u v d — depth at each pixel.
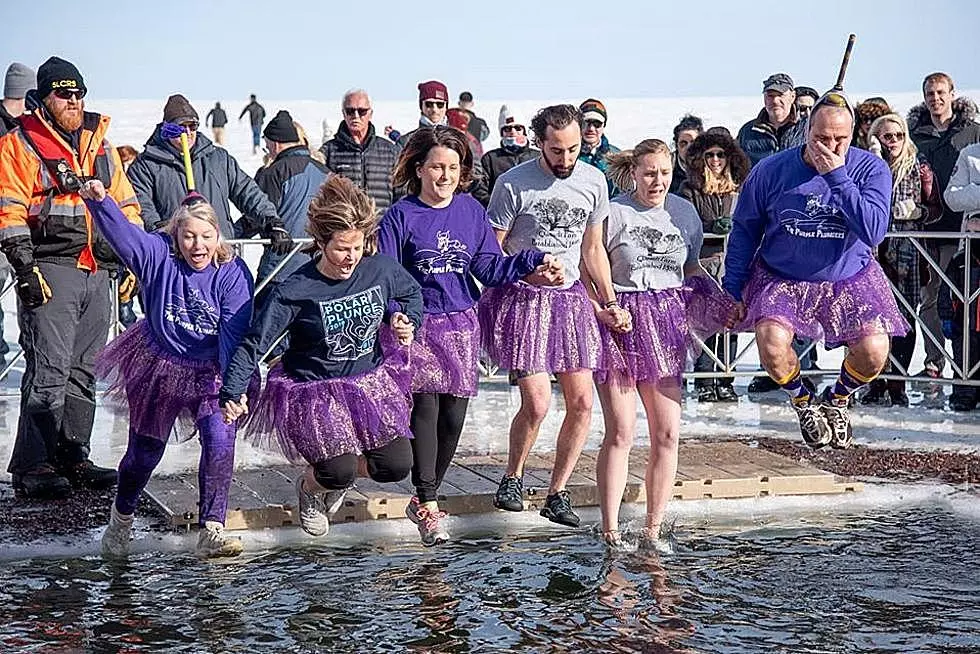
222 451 5.04
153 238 5.02
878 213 5.00
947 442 7.24
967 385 8.12
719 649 4.08
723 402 8.60
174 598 4.57
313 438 4.89
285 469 6.24
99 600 4.54
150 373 5.00
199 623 4.32
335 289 4.84
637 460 6.52
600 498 5.30
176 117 6.98
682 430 7.61
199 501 5.13
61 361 5.98
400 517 5.59
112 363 5.11
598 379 5.27
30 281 5.75
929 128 8.73
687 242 5.28
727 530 5.48
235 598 4.57
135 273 5.04
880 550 5.18
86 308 6.16
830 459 6.77
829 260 5.17
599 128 9.15
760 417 8.04
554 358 5.20
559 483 5.43
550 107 5.19
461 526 5.55
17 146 5.78
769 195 5.22
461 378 5.20
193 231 4.92
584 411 5.30
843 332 5.24
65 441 6.19
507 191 5.27
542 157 5.26
